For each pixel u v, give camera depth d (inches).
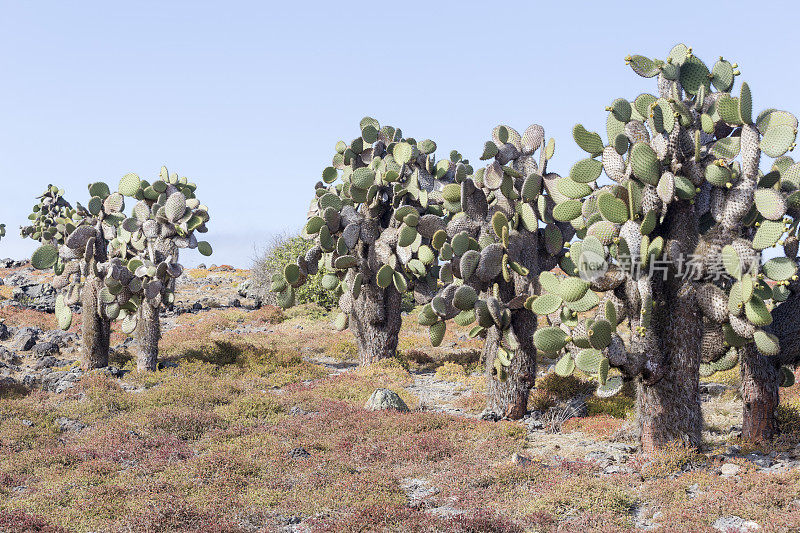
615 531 311.3
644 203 418.0
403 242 733.9
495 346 573.9
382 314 821.2
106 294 765.9
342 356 951.0
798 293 455.5
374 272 807.7
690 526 310.5
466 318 564.4
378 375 762.8
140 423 539.2
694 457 412.5
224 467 427.8
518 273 562.3
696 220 426.3
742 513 324.5
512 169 567.2
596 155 450.6
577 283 426.9
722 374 681.0
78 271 842.8
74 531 333.7
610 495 354.0
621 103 440.1
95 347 794.2
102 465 434.0
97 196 816.9
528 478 399.5
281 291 823.1
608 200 415.2
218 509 360.5
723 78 448.1
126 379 730.2
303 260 786.2
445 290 586.2
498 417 571.5
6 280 1734.7
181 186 887.1
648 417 436.5
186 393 639.1
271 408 600.7
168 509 348.5
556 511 343.6
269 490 389.1
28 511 361.4
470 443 480.1
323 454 462.3
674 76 438.6
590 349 431.8
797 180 467.8
